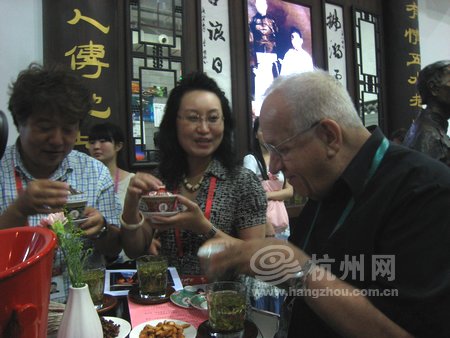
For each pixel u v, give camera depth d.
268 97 0.84
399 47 4.04
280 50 3.40
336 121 0.79
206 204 1.29
